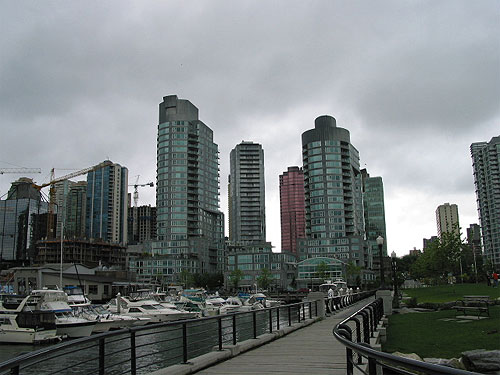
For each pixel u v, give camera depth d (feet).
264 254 516.73
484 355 43.88
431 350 55.21
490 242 636.89
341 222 569.64
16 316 134.31
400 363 14.23
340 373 37.78
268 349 55.11
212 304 239.91
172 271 559.38
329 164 587.27
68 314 151.43
